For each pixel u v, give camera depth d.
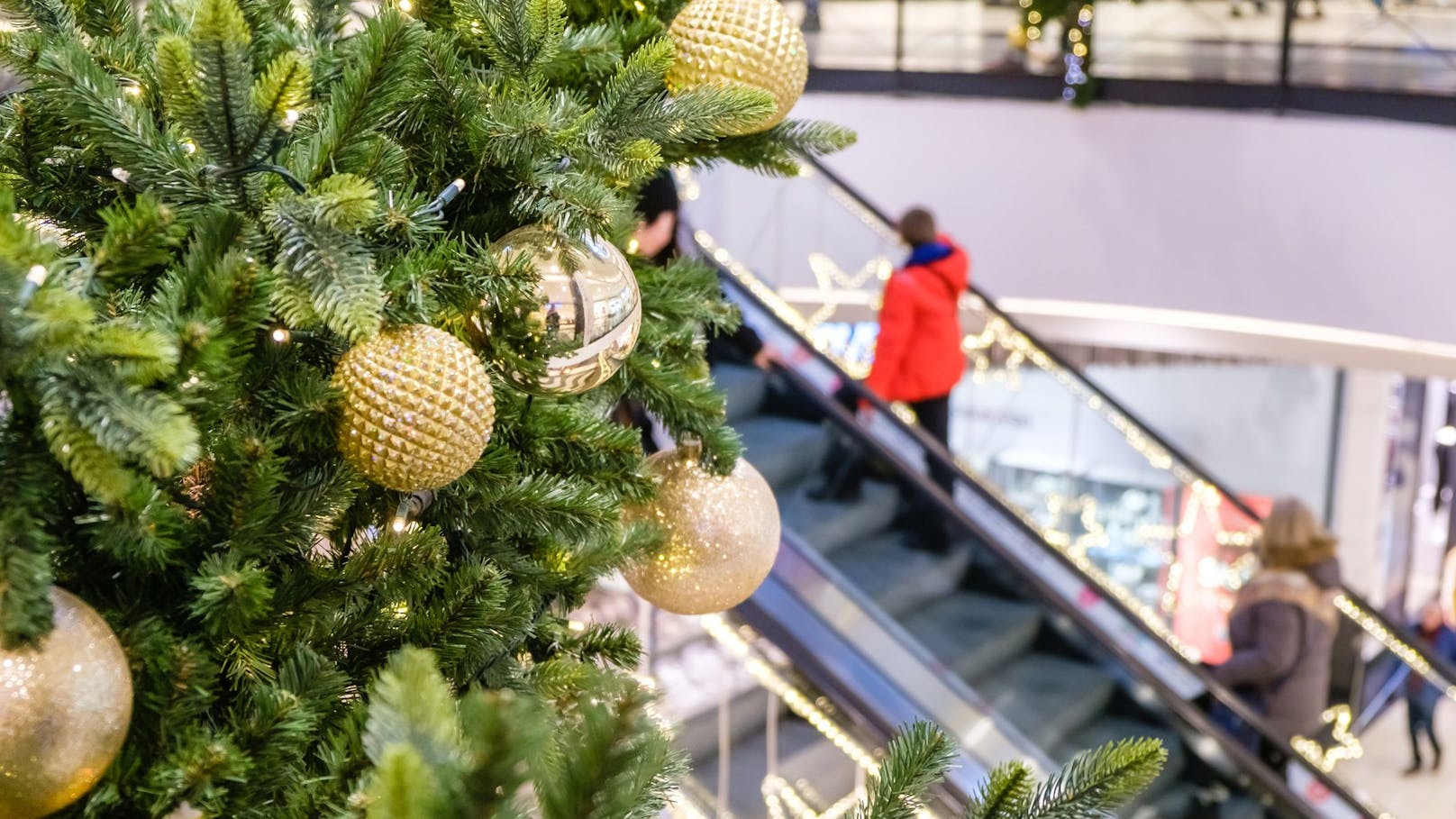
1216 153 6.01
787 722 3.87
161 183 0.83
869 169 6.96
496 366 0.98
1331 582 4.35
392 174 0.93
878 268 6.10
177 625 0.86
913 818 0.81
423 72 0.98
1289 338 5.97
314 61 0.99
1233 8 5.92
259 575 0.78
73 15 0.97
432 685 0.58
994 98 6.54
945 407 4.89
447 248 0.93
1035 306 6.63
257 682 0.87
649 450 2.17
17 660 0.70
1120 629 4.04
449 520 1.05
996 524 4.38
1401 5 5.61
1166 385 8.20
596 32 1.08
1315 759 4.48
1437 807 5.50
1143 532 6.87
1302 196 5.82
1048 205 6.50
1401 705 6.12
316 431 0.86
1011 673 3.79
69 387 0.68
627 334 1.00
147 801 0.78
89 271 0.72
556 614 1.18
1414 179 5.53
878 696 3.21
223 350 0.74
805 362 4.18
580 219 0.94
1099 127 6.29
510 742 0.48
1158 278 6.28
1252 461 8.06
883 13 6.81
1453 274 5.49
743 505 1.19
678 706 3.65
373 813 0.53
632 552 1.12
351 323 0.76
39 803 0.72
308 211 0.80
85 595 0.85
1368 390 7.62
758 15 1.07
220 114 0.77
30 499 0.71
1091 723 3.80
